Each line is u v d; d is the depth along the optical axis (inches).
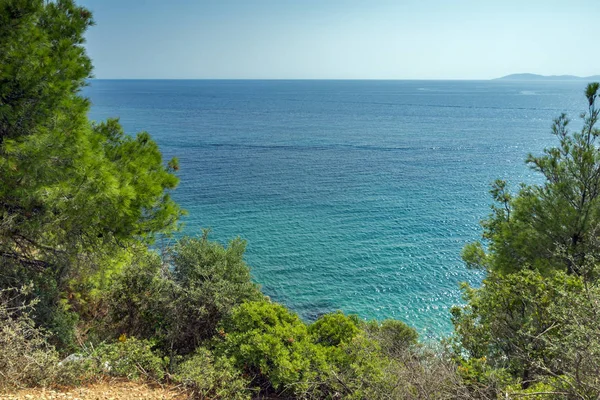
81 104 318.3
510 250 459.5
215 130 4301.2
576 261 393.4
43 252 352.5
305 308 1021.8
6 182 281.3
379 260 1282.0
